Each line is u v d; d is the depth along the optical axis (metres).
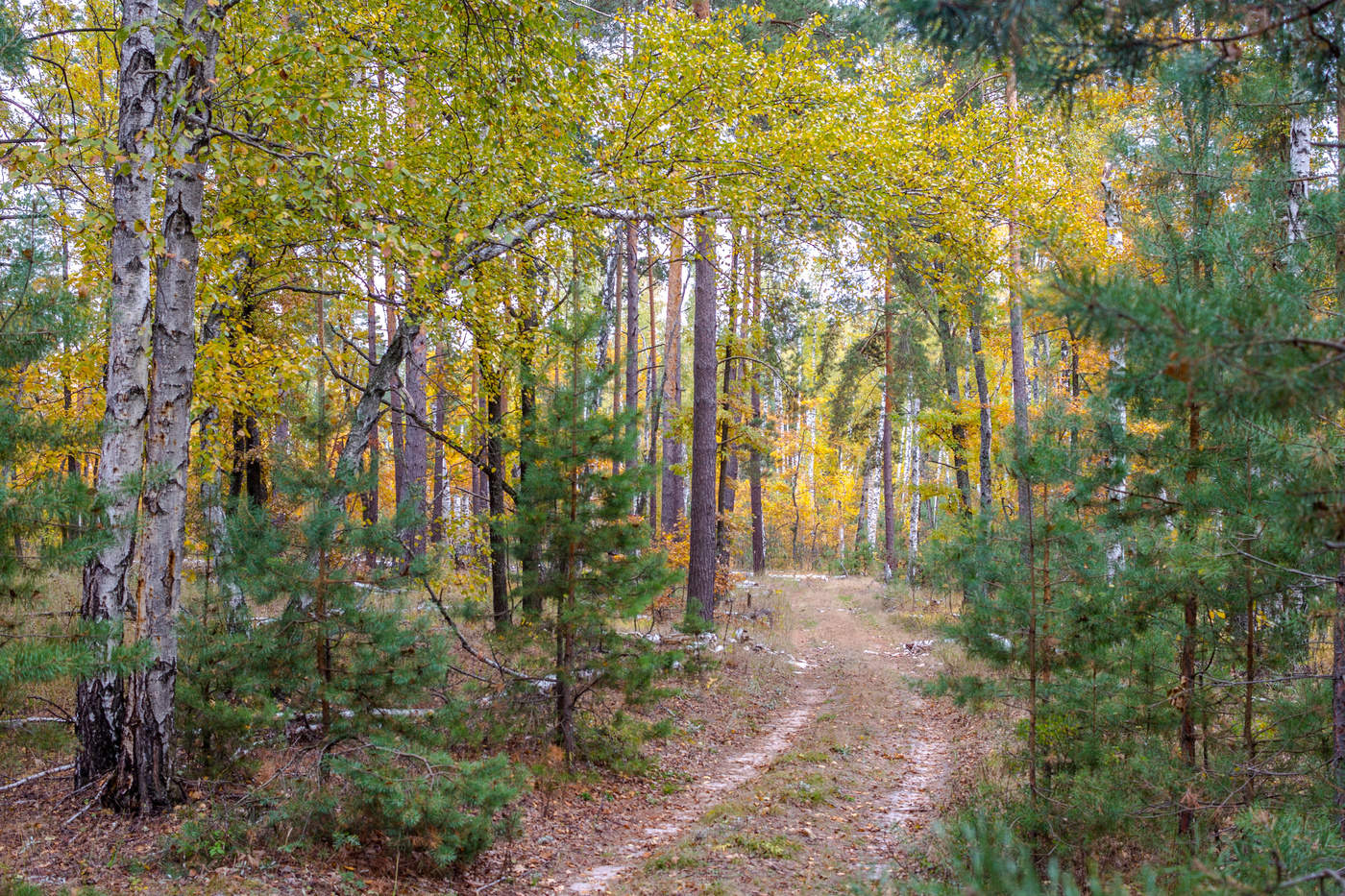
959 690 6.82
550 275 11.47
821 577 37.34
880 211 10.37
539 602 8.80
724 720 11.47
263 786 6.23
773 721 11.73
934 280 12.29
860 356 25.27
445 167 8.24
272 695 6.74
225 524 7.10
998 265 11.45
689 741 10.38
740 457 25.00
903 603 23.88
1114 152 6.53
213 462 9.84
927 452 32.44
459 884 6.02
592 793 8.20
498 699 8.71
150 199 6.50
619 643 8.81
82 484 4.40
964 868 3.09
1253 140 7.07
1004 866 2.88
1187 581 5.55
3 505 4.11
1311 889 2.77
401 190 7.72
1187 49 3.40
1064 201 11.41
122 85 6.35
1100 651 6.07
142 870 5.27
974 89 14.21
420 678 6.88
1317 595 5.44
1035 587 6.30
